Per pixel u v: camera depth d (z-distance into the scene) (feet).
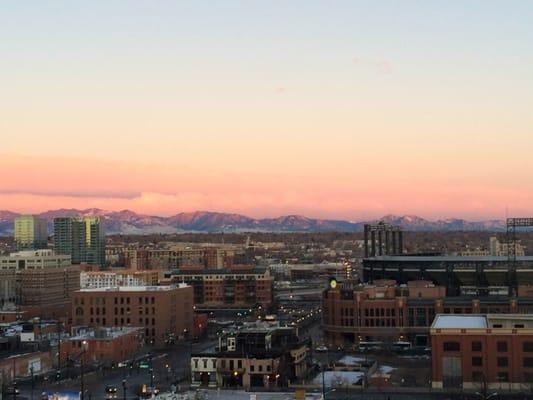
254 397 602.85
